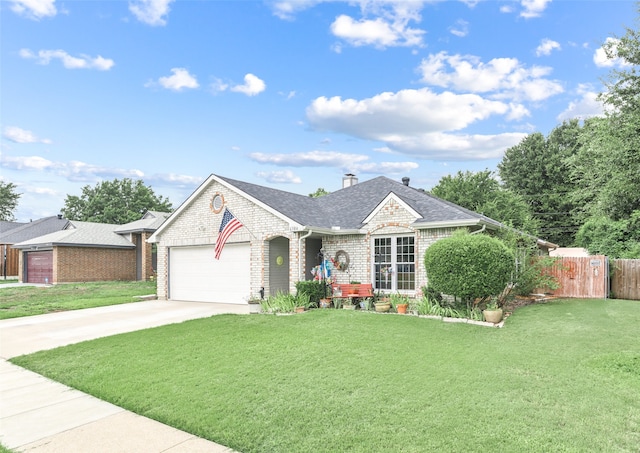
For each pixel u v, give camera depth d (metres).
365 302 13.68
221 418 5.29
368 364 7.23
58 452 4.54
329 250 16.19
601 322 10.89
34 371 7.83
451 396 5.73
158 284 19.48
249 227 16.31
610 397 5.66
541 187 45.38
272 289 16.12
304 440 4.61
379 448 4.35
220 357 7.95
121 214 56.25
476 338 9.18
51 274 28.47
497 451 4.21
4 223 44.41
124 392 6.36
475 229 13.61
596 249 22.31
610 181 17.33
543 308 13.32
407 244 14.45
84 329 11.61
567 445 4.32
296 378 6.62
